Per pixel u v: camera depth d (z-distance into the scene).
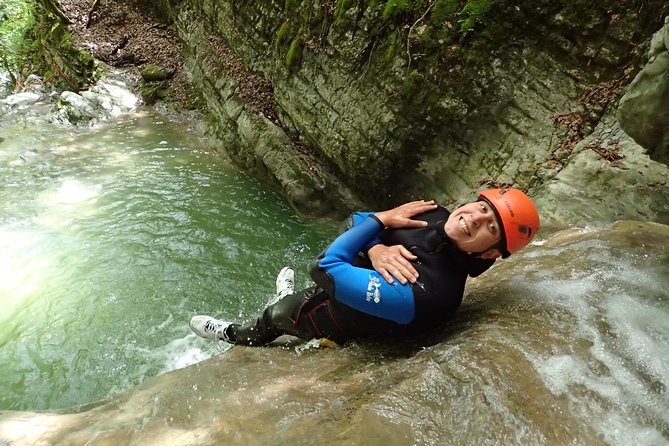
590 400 1.75
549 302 2.38
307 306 2.68
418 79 4.92
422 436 1.60
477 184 4.87
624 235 2.97
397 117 5.15
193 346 3.86
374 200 5.80
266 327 3.00
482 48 4.71
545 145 4.57
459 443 1.58
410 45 4.90
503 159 4.77
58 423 2.13
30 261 4.71
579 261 2.74
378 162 5.41
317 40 5.93
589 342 2.05
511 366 1.88
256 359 2.71
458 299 2.25
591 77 4.53
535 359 1.93
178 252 4.98
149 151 7.21
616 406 1.73
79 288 4.43
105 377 3.62
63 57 9.47
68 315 4.14
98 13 10.18
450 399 1.75
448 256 2.24
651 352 1.99
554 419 1.66
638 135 3.18
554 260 2.86
